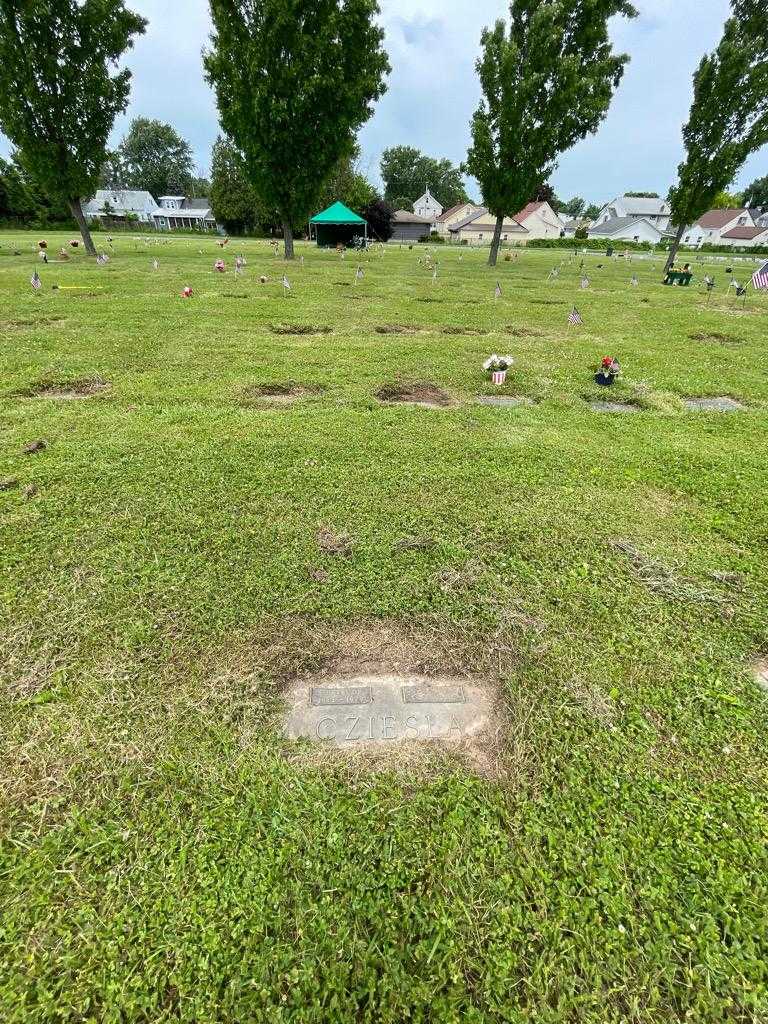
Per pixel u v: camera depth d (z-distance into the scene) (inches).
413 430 176.4
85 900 54.5
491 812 63.1
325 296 474.6
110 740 69.9
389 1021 47.1
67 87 655.8
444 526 120.6
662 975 50.4
